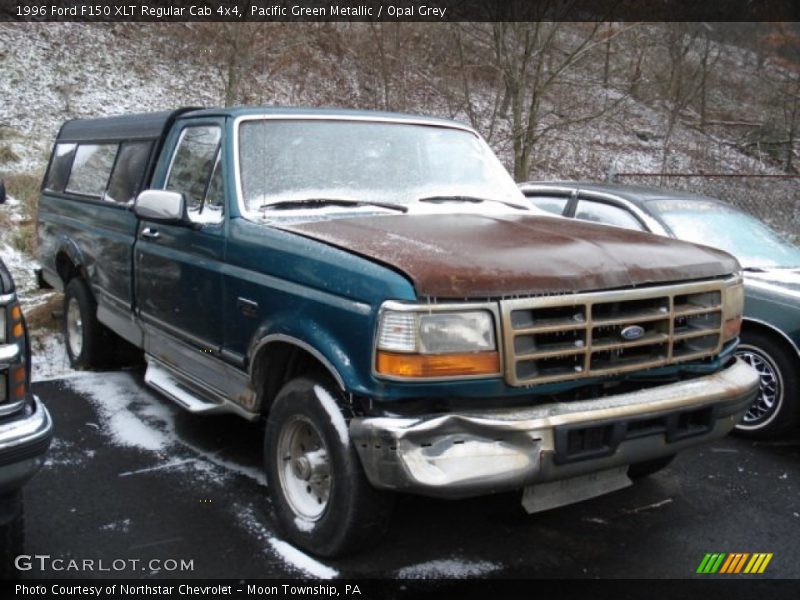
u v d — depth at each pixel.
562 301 3.09
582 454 3.07
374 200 4.28
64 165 6.79
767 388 5.25
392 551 3.59
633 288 3.31
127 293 5.16
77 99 16.58
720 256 3.82
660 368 3.46
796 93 21.92
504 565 3.52
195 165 4.56
